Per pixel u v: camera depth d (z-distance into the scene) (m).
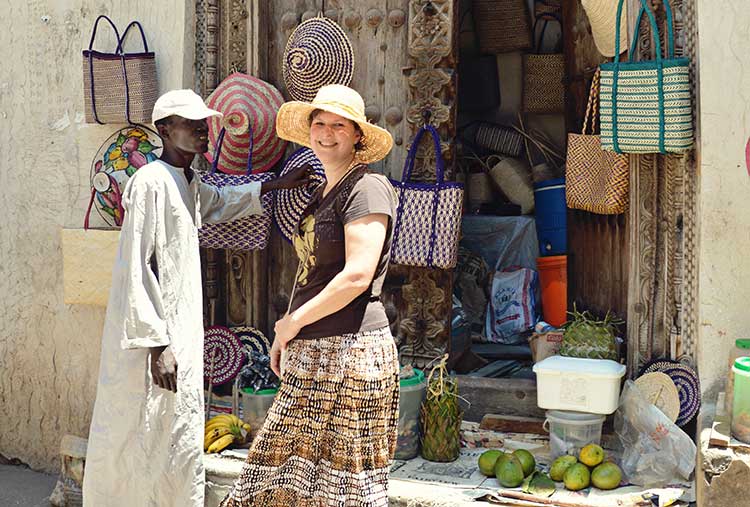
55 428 4.82
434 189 4.34
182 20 4.43
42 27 4.68
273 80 4.73
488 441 4.23
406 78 4.55
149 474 3.69
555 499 3.56
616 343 4.18
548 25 6.70
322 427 3.11
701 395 3.76
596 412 3.86
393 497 3.65
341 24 4.63
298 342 3.15
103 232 4.34
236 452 4.09
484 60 6.65
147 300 3.52
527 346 5.50
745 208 3.69
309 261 3.18
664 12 3.95
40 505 4.44
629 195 4.09
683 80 3.69
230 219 4.09
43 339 4.79
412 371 4.15
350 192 3.08
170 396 3.67
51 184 4.71
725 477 3.23
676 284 3.97
